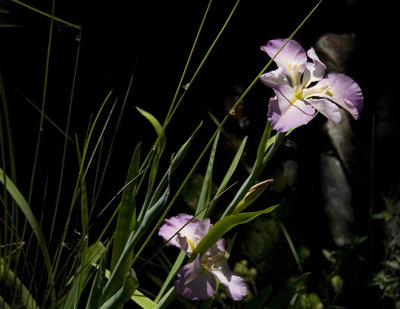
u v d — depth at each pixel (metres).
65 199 1.88
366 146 2.37
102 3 2.15
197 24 2.34
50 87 1.99
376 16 2.50
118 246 0.94
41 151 1.90
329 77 0.87
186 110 2.26
